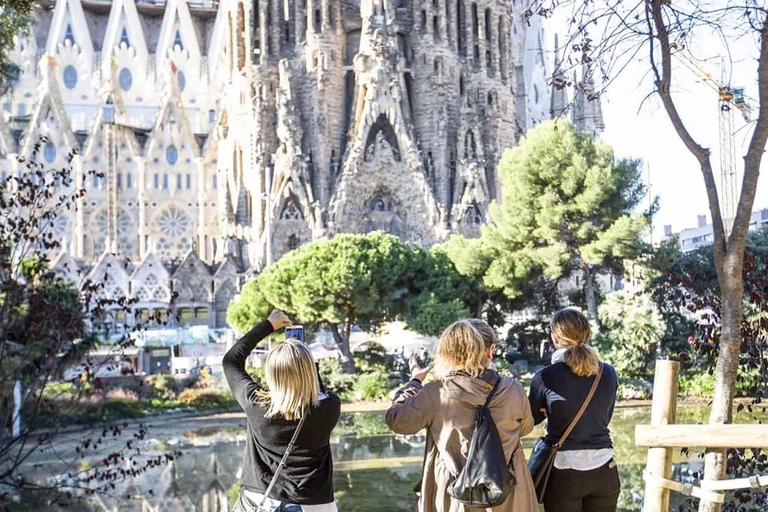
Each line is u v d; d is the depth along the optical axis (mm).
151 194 126938
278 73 111250
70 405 25641
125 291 106375
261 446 7301
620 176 63156
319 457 7297
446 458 7586
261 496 7262
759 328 13562
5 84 28141
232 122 117062
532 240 66250
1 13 25672
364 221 104188
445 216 103250
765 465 13836
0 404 22328
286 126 106000
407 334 81562
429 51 109250
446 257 70375
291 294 63812
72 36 142500
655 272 57250
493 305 71688
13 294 20750
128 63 142875
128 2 144625
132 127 128500
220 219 119625
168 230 127562
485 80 112688
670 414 8938
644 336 52344
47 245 20250
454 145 108750
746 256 13617
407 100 107312
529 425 7883
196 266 107625
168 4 145000
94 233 125125
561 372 8742
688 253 59938
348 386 58031
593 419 8641
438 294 66812
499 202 109562
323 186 107000
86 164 125188
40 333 20938
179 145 128500
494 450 7328
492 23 114375
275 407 7113
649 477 9109
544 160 63906
